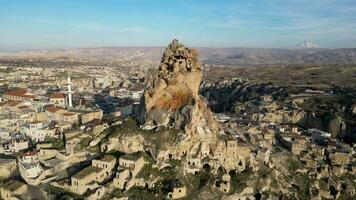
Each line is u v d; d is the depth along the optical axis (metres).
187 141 189.12
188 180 179.50
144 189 170.88
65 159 192.25
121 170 172.88
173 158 185.25
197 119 196.00
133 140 192.38
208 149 195.25
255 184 191.38
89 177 168.38
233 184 186.38
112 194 165.75
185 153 189.00
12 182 172.88
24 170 179.25
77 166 190.75
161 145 186.25
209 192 175.00
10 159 195.50
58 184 169.75
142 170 178.75
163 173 177.62
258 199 186.25
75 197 160.38
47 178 178.50
